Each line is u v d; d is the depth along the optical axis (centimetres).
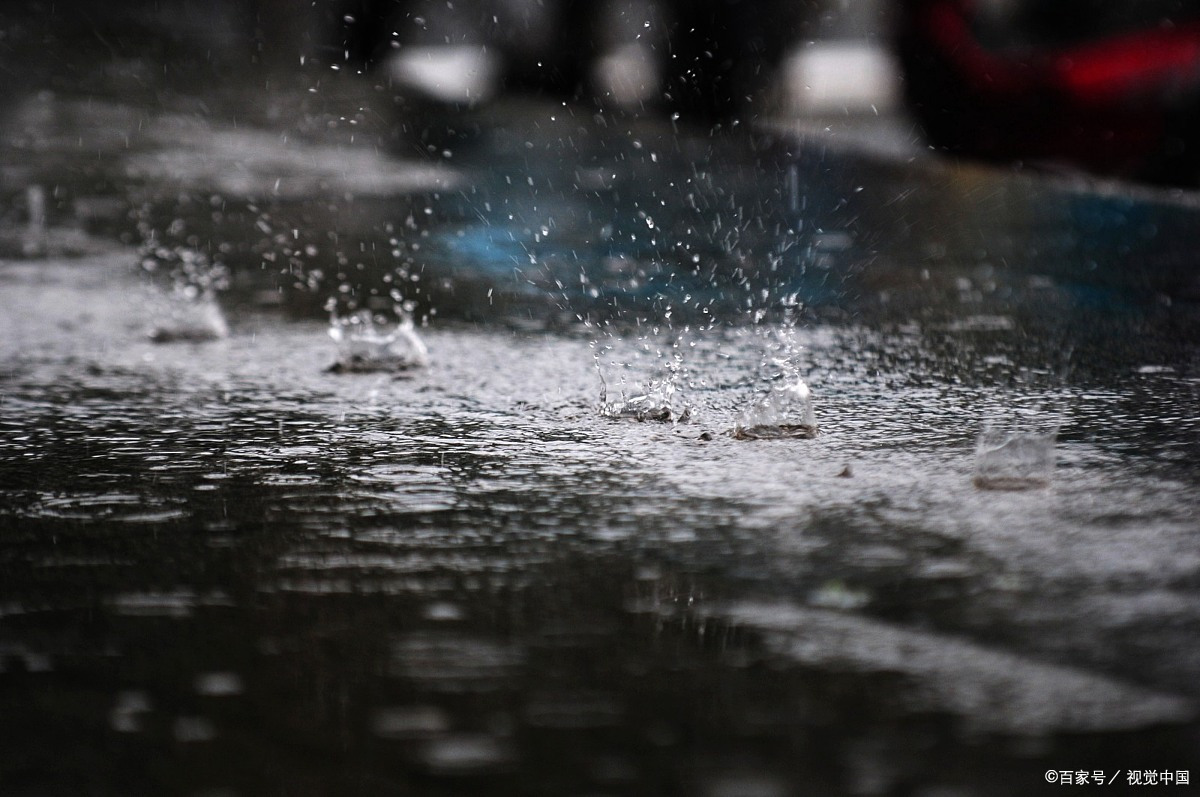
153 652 637
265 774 523
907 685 590
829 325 1459
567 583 716
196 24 7544
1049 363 1260
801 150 3475
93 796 511
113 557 765
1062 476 888
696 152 3438
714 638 642
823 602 684
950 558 741
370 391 1156
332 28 6156
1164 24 2778
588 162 3225
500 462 941
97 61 5681
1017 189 2684
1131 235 2128
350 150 3322
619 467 924
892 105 4634
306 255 1920
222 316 1495
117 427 1047
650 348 1334
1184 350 1312
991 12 3023
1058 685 588
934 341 1368
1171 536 770
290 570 741
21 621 676
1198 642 629
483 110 4538
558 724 560
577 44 5088
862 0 5434
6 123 3609
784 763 526
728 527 800
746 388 1166
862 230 2220
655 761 529
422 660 623
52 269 1780
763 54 4341
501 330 1425
